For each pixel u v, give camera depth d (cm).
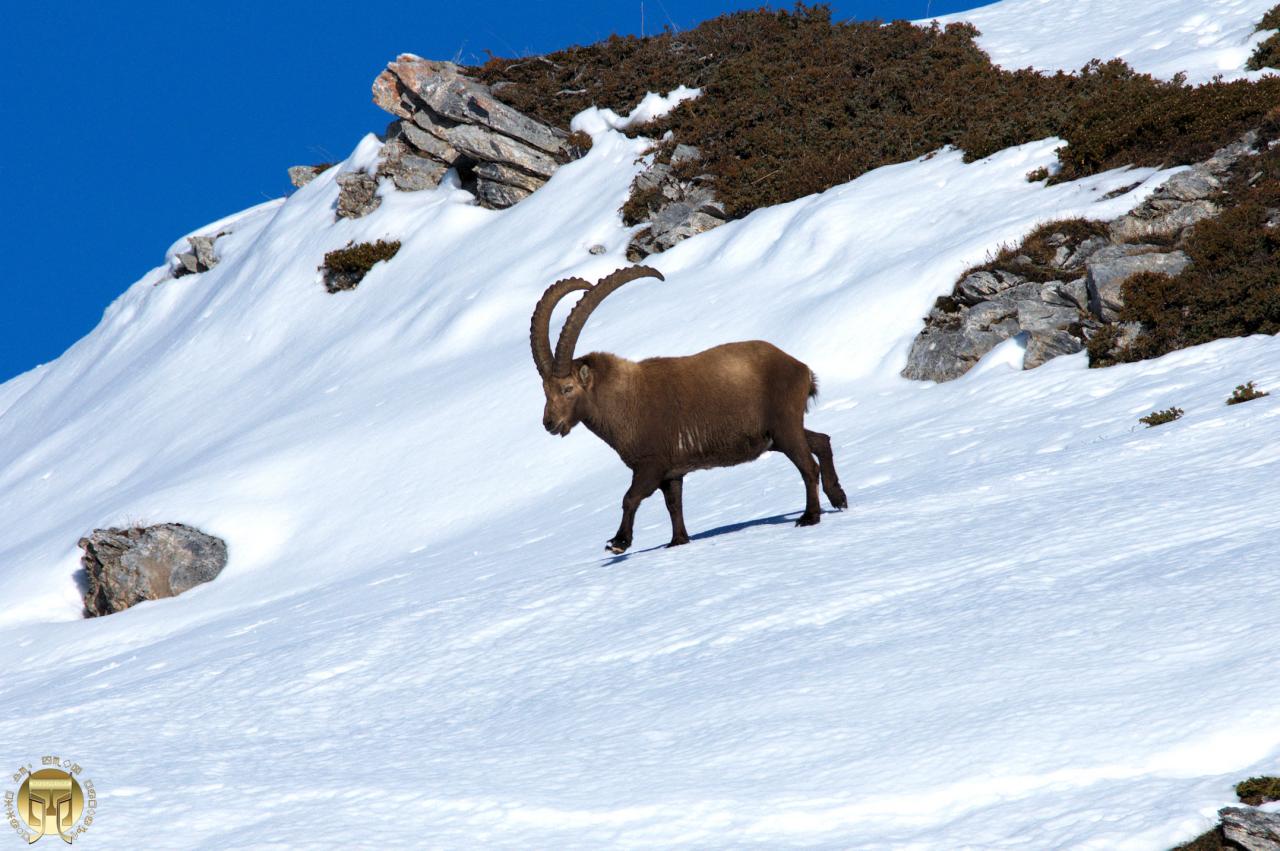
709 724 2008
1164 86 8725
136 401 12400
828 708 1959
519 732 2230
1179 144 7425
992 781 1566
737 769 1761
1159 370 5512
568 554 5062
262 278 13300
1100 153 7900
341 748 2334
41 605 8325
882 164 9844
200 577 7825
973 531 3148
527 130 12212
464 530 6962
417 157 13062
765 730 1908
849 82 11262
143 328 14738
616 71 12938
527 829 1617
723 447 3719
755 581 3066
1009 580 2519
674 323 8500
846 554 3186
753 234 9519
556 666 2738
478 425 8175
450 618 3553
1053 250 7000
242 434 10125
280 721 2764
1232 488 2956
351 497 7994
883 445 5659
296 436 9312
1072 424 4925
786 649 2403
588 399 3644
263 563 7706
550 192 11781
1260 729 1519
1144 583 2245
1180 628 1944
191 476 9056
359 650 3403
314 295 12575
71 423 12850
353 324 11700
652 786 1738
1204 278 6075
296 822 1706
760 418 3709
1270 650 1736
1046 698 1786
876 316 7406
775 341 7769
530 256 10819
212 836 1681
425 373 9788
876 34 12169
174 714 2991
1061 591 2347
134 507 8475
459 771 1961
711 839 1527
